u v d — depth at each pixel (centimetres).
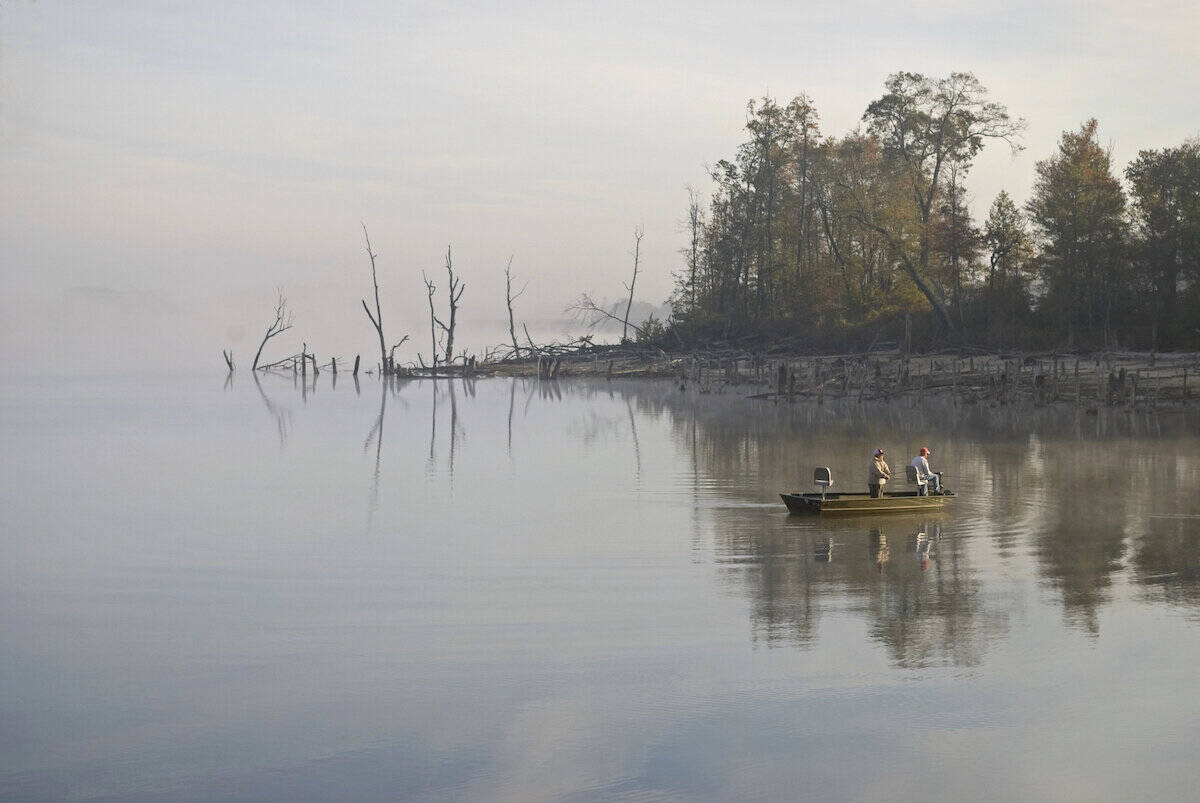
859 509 2912
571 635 1816
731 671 1620
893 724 1418
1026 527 2736
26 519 3077
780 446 4697
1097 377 6347
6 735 1438
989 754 1331
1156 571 2222
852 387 7625
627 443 5000
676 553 2472
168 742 1410
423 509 3178
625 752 1355
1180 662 1628
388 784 1291
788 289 10406
